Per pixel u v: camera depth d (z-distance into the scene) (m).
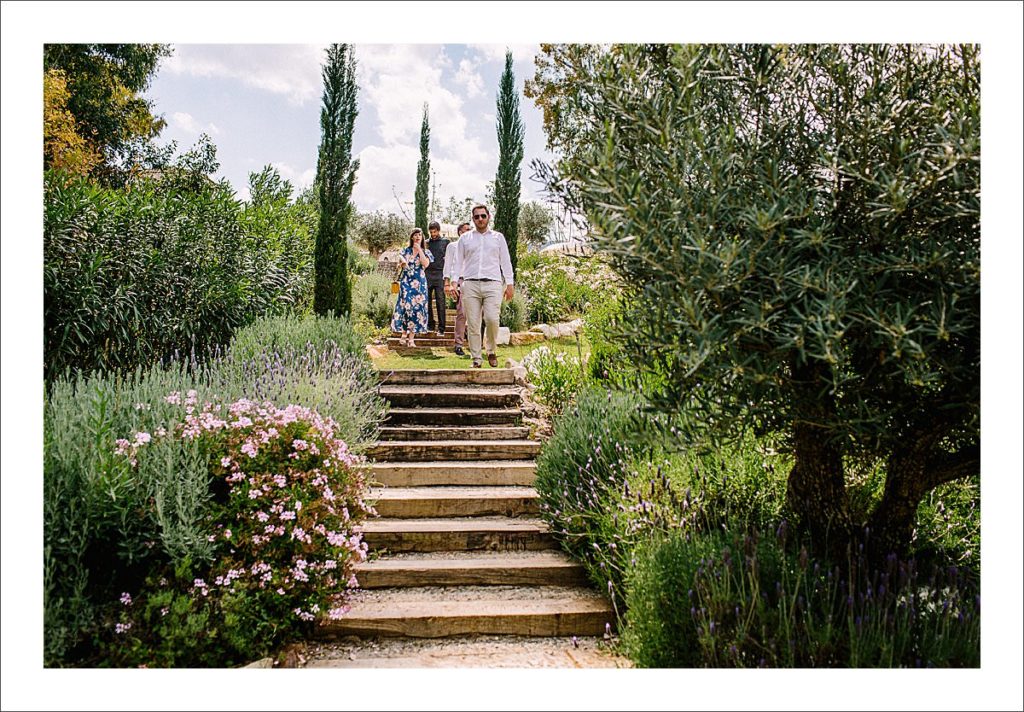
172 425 3.44
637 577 3.06
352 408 4.85
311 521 3.31
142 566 3.17
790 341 2.34
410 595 3.69
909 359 2.42
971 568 3.19
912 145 2.56
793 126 2.83
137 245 6.30
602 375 5.95
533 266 13.06
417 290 9.18
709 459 3.66
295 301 8.65
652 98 2.60
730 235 2.68
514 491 4.80
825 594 2.80
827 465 3.15
